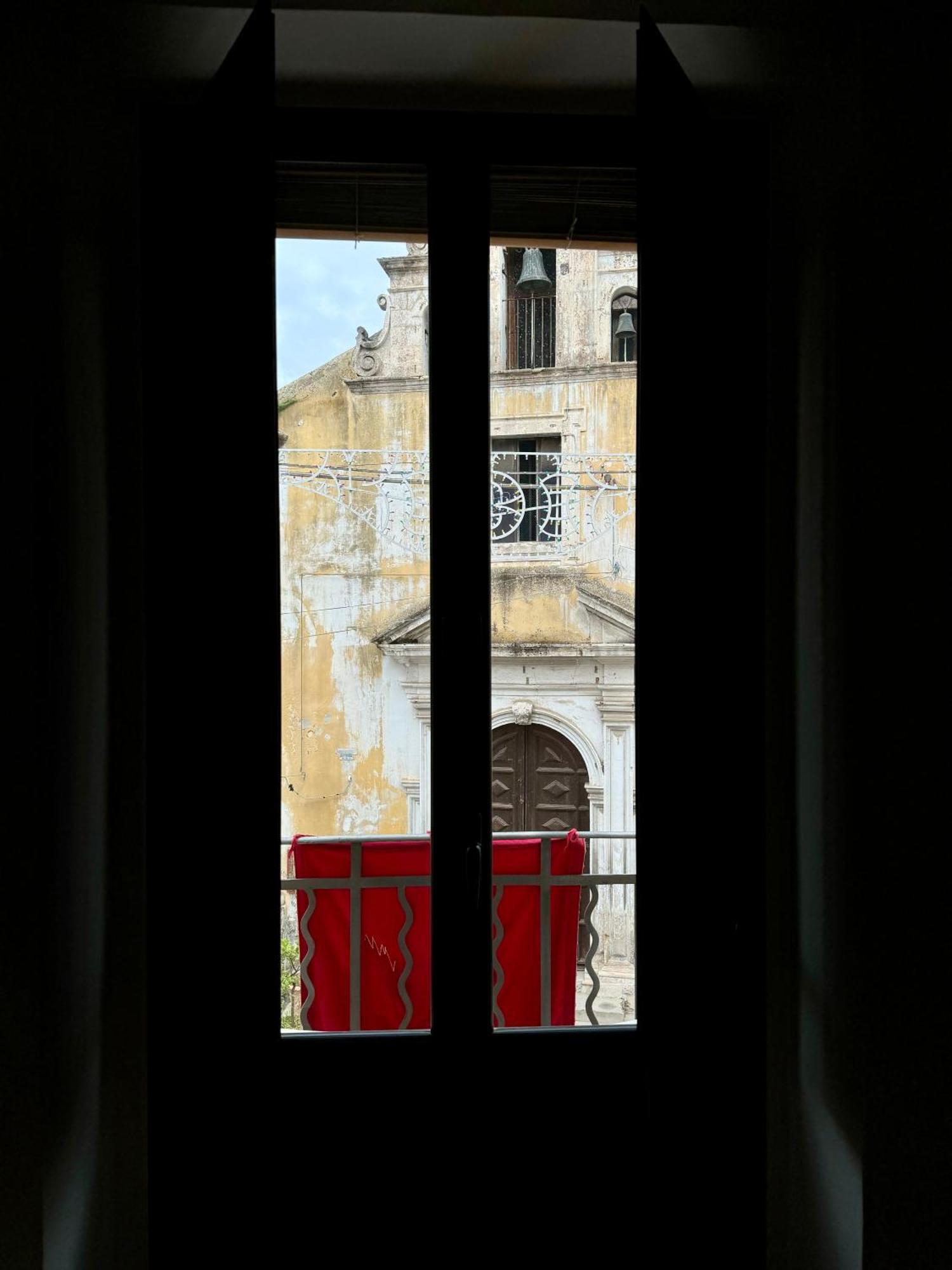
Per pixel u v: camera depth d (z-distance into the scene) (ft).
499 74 5.25
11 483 4.40
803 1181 5.15
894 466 4.74
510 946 5.86
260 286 4.25
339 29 4.91
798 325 5.16
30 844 4.37
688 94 4.61
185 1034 4.86
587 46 5.02
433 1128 5.33
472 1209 5.35
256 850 4.37
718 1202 4.97
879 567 4.74
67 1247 4.51
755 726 5.27
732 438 5.18
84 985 4.73
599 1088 5.44
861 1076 4.74
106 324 4.84
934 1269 4.67
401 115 5.36
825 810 5.02
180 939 4.89
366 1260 5.31
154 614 4.97
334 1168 5.32
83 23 4.64
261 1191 4.35
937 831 4.72
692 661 4.78
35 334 4.46
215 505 4.59
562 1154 5.41
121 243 4.89
